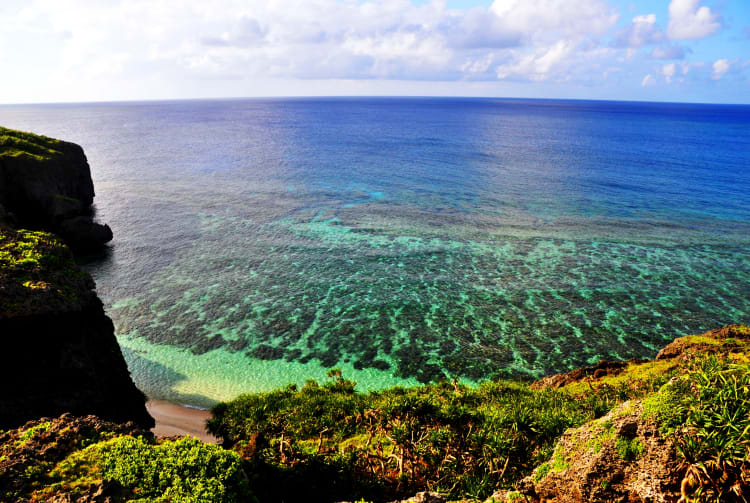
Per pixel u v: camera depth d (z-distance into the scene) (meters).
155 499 14.92
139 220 87.69
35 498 15.06
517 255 71.25
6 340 26.58
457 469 21.84
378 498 21.45
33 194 75.44
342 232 81.69
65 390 27.94
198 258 69.94
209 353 46.22
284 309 55.09
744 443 11.24
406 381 42.25
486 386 33.62
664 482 12.30
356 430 28.38
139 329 50.19
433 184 117.19
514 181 120.06
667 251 72.75
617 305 55.84
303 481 22.27
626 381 32.69
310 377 42.84
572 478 13.98
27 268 30.03
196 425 35.88
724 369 13.18
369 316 53.62
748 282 61.97
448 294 58.84
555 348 47.22
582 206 96.81
